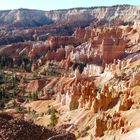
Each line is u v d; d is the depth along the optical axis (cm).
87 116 12200
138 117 9588
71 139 4369
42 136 4209
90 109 12731
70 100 14625
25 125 4347
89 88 14250
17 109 15325
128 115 9938
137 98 11350
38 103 16475
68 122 12325
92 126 11338
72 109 14350
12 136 4019
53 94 19238
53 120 12106
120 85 15050
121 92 12838
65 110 14625
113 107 11850
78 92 14912
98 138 9525
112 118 9962
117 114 10219
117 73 18400
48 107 15775
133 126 9138
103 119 9931
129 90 12312
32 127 4347
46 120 12681
